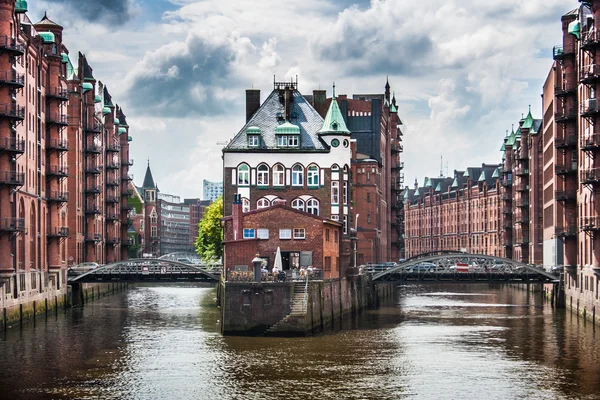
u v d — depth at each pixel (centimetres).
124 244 17638
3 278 8306
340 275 9825
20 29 9075
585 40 8662
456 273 11081
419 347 7338
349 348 7244
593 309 9012
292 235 8812
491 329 8600
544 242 14225
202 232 14538
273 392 5616
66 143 11012
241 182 11531
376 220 14825
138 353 6988
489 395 5559
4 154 8381
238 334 7825
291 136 11575
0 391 5662
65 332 8288
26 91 9512
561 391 5666
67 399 5462
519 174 15875
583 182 8769
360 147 15475
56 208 10550
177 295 14000
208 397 5500
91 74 14525
